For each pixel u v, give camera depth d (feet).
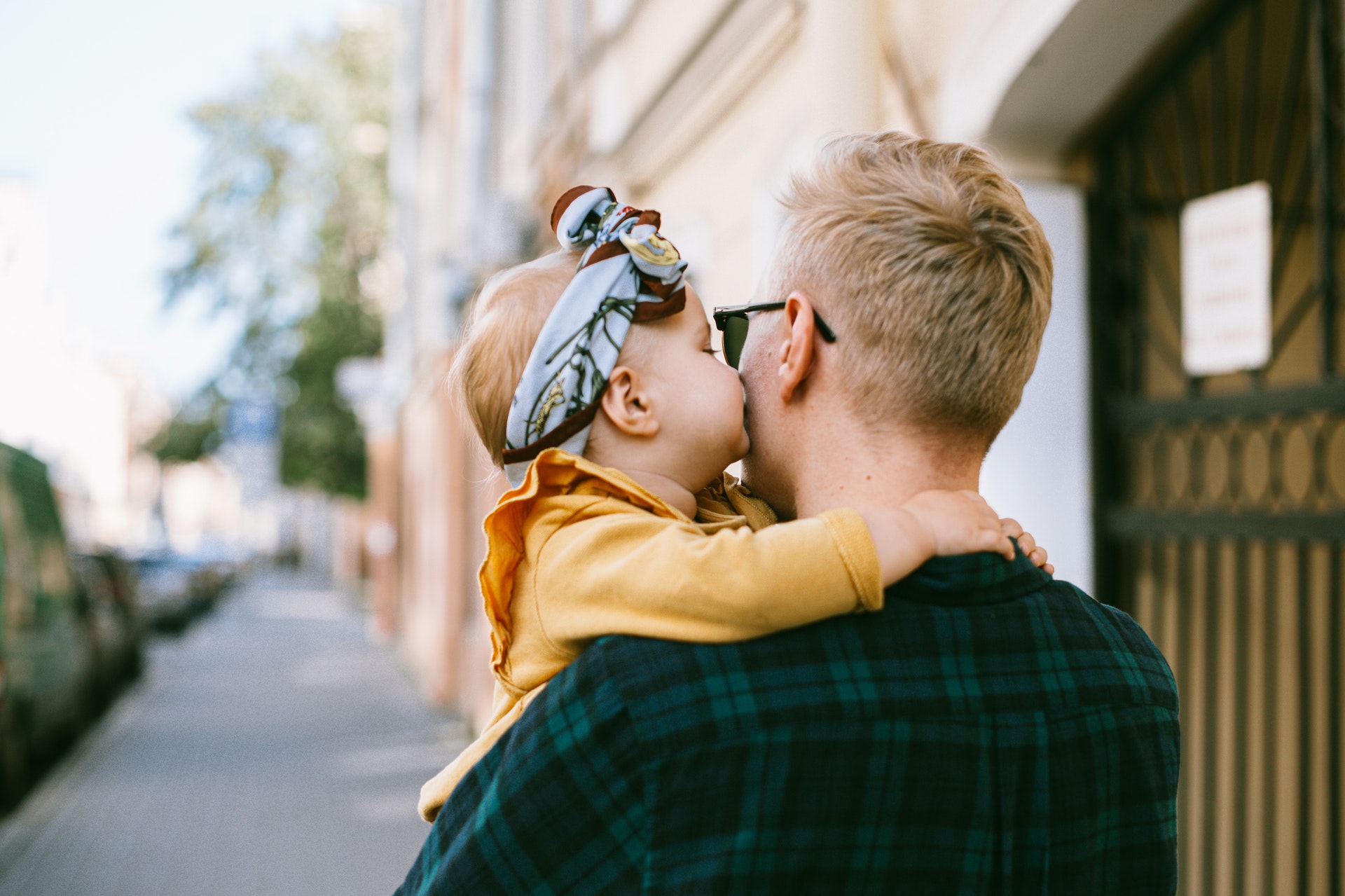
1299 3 10.23
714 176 17.52
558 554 3.50
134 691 46.42
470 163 37.35
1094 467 11.55
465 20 40.60
